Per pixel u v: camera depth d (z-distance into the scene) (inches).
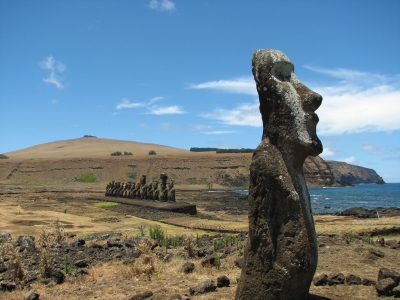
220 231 845.8
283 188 257.6
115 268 471.5
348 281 343.0
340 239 543.8
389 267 402.9
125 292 374.9
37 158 5349.4
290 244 253.1
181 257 504.1
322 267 408.2
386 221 873.5
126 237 697.0
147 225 1001.5
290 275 251.1
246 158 5305.1
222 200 2245.3
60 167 4911.4
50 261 451.8
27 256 544.4
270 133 271.6
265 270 260.4
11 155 6304.1
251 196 272.8
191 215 1269.7
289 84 272.1
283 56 278.4
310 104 265.3
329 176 5300.2
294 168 269.3
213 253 522.0
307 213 262.2
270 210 263.0
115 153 5994.1
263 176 264.7
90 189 3398.1
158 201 1552.7
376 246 522.9
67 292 381.7
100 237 742.5
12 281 417.4
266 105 275.9
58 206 1539.1
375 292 318.0
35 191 2637.8
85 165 4987.7
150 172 4884.4
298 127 262.2
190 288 350.0
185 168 4987.7
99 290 384.2
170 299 323.0
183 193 2994.6
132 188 1859.0
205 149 7145.7
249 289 266.2
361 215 1288.1
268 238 260.4
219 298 329.1
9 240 673.6
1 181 4375.0
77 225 976.9
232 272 422.9
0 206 1465.3
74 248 591.5
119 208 1457.9
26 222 978.7
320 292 321.1
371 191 4291.3
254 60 287.6
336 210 1948.8
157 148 7352.4
